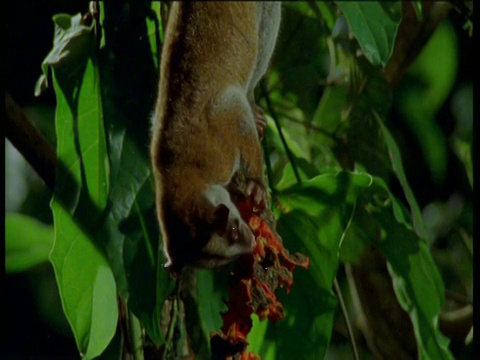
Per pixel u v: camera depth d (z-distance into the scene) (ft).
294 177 5.01
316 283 4.57
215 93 4.82
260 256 4.36
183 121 4.75
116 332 4.85
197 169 4.72
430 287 4.83
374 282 5.29
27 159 4.60
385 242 4.91
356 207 4.92
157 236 4.53
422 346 4.75
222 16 4.85
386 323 5.31
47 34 5.52
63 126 4.56
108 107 4.58
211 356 4.67
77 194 4.53
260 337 4.57
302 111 5.36
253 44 4.95
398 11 4.47
